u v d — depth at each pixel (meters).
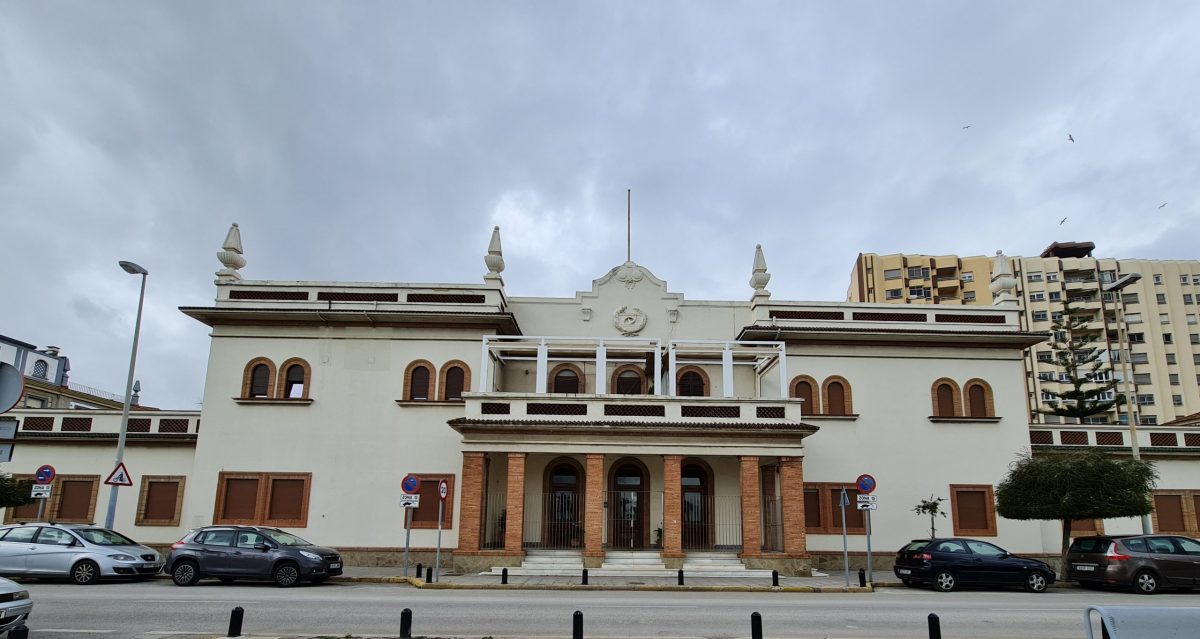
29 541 20.16
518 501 25.20
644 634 12.84
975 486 28.94
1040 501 24.36
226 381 28.53
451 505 27.39
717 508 28.45
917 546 22.52
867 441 29.20
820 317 31.02
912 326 30.95
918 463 29.09
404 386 28.50
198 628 12.88
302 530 27.17
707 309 31.77
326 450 27.89
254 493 27.61
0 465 29.94
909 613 15.73
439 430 28.03
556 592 19.95
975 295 80.06
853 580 23.59
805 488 28.72
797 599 18.58
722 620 14.51
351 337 28.97
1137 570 21.19
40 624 13.05
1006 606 17.14
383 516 27.34
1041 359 74.25
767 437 25.98
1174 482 30.83
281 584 20.36
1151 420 72.75
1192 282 76.94
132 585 19.97
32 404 44.34
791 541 25.25
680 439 25.81
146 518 29.17
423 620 14.05
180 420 30.45
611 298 31.69
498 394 26.20
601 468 25.58
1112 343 75.38
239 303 28.92
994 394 29.98
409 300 29.64
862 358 30.12
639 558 25.52
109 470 30.02
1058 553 28.55
